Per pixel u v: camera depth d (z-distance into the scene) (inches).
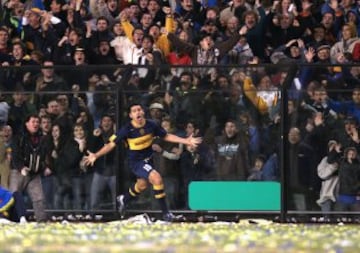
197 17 2218.3
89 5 2226.9
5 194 1815.9
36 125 1870.1
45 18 2145.7
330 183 1859.0
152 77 1879.9
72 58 2095.2
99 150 1879.9
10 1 2224.4
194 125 1878.7
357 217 1854.1
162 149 1879.9
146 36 2085.4
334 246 1059.9
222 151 1876.2
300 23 2149.4
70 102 1887.3
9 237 1258.0
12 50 2080.5
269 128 1867.6
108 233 1355.8
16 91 1879.9
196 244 1095.0
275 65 1865.2
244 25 2129.7
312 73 1857.8
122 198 1856.5
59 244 1109.1
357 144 1851.6
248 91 1868.8
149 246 1053.8
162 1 2261.3
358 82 1846.7
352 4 2230.6
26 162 1862.7
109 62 2097.7
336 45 2119.8
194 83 1873.8
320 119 1857.8
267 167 1871.3
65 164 1884.8
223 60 2082.9
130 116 1829.5
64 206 1886.1
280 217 1870.1
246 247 1031.0
